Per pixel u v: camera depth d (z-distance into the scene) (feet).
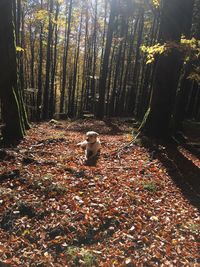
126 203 22.63
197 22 64.69
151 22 102.83
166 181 28.43
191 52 33.24
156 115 39.01
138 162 32.68
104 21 112.37
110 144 40.16
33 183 24.02
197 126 62.34
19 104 40.29
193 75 47.96
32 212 20.51
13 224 19.42
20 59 73.36
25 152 33.60
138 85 125.70
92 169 29.43
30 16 95.04
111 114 102.73
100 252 17.42
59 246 17.83
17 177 25.22
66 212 20.67
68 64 141.69
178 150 36.88
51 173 27.22
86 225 19.56
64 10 109.81
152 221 21.02
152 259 17.35
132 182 26.78
